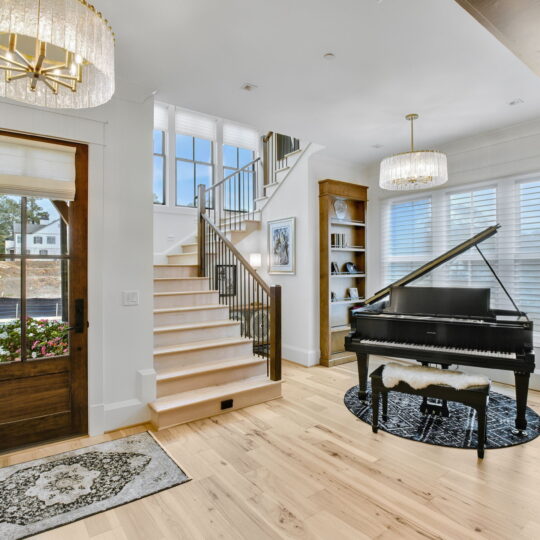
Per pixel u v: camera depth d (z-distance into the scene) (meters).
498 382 4.00
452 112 3.47
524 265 3.86
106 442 2.69
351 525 1.83
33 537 1.77
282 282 5.13
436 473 2.29
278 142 6.01
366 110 3.42
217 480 2.22
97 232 2.82
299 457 2.48
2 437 2.51
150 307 3.10
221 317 4.30
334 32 2.27
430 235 4.63
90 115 2.78
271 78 2.84
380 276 5.16
